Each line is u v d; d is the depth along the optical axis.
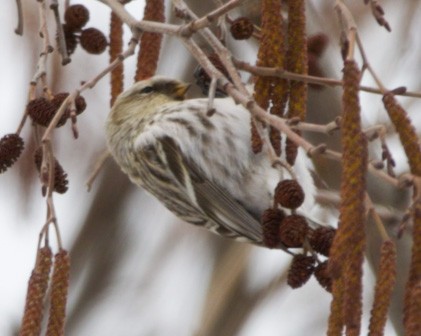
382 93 5.88
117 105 9.66
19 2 7.71
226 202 9.08
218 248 10.33
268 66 6.44
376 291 5.49
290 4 6.54
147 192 9.73
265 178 8.97
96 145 10.61
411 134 5.68
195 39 9.06
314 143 8.78
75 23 7.72
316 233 6.37
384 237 5.58
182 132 9.19
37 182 10.38
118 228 10.47
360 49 6.04
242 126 9.09
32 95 6.85
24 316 6.04
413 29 10.27
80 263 10.41
